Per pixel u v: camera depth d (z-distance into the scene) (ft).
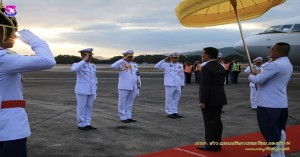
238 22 16.22
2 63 7.21
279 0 15.51
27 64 7.20
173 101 31.14
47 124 26.99
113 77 105.81
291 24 51.70
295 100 43.70
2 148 7.46
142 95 51.29
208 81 17.84
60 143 20.74
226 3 16.78
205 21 17.22
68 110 34.99
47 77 105.91
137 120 29.19
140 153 18.35
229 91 57.00
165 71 30.99
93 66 25.76
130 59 28.30
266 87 15.81
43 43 7.59
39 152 18.63
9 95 7.53
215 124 18.28
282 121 16.11
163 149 19.17
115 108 36.81
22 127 7.68
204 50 18.30
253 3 16.78
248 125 26.63
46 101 43.04
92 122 28.07
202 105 17.97
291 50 51.19
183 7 14.29
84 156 17.84
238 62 75.82
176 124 27.25
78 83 24.95
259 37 54.24
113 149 19.27
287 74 15.65
